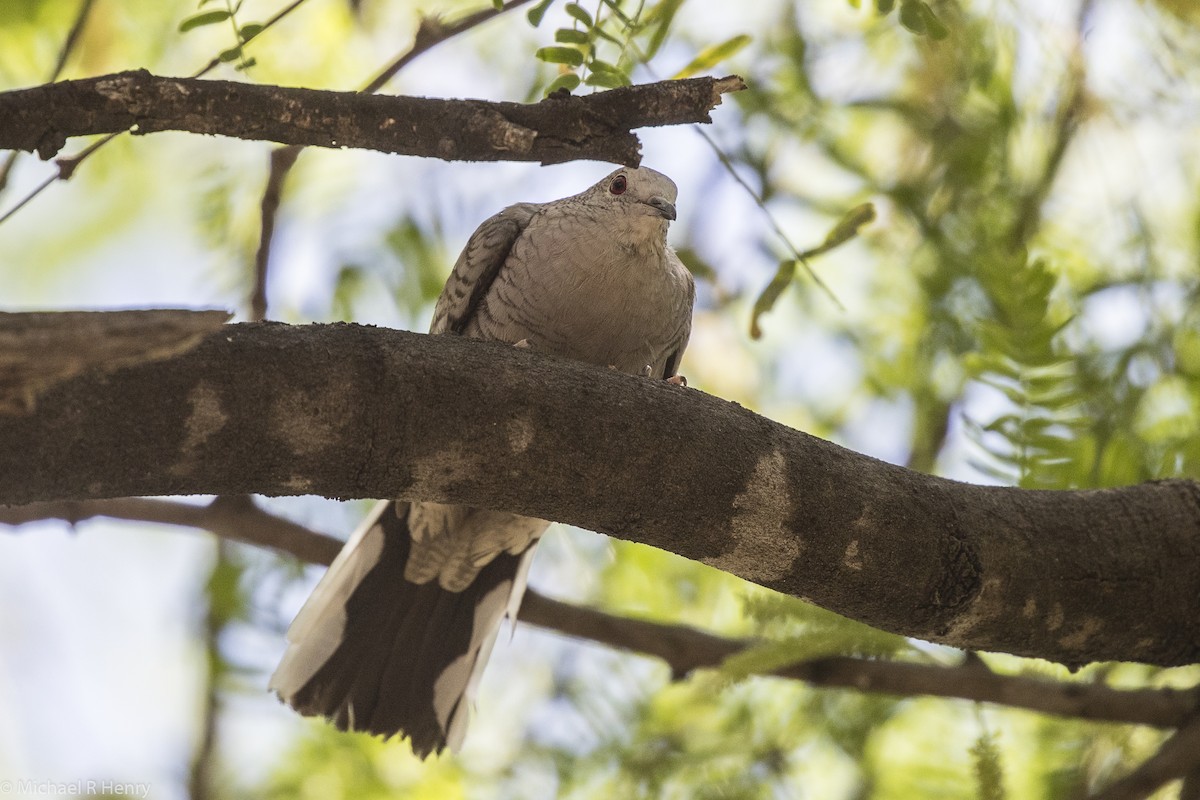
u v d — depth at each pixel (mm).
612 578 10906
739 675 8383
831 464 6504
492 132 6109
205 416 5410
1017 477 8281
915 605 6680
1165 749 8609
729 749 9828
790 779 9820
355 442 5703
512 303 9453
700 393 6504
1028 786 9555
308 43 10500
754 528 6340
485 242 9688
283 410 5551
